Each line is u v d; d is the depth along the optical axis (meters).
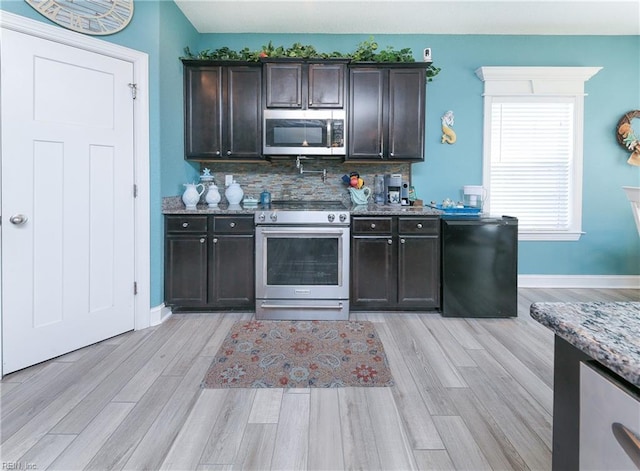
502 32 3.67
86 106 2.38
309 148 3.27
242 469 1.38
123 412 1.72
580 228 3.83
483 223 2.97
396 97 3.31
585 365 0.60
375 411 1.74
